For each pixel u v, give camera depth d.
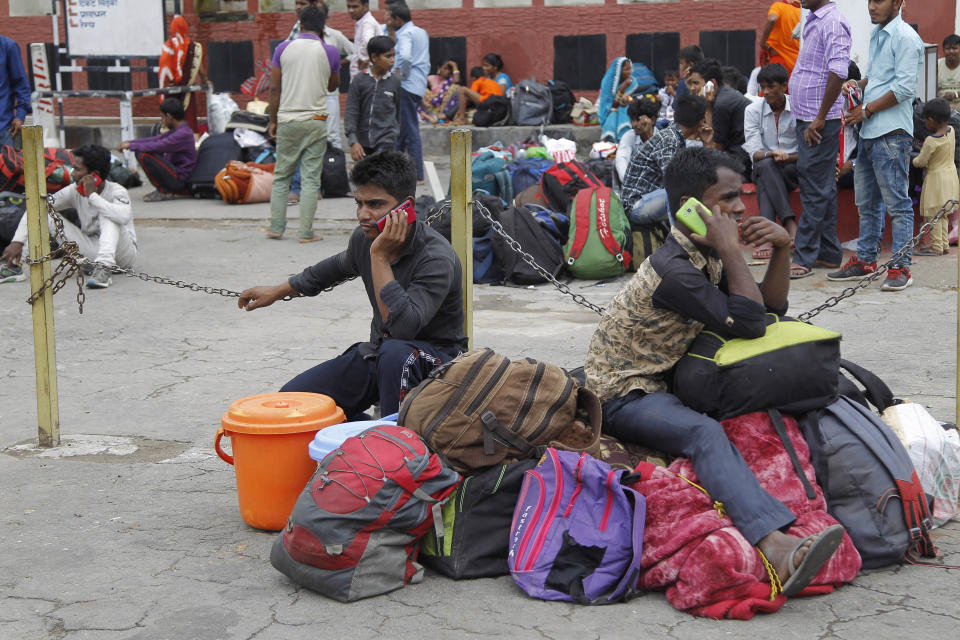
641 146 9.21
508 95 16.86
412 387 4.20
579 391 3.96
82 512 4.38
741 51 16.83
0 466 4.96
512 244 5.11
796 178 9.43
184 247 10.55
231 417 4.07
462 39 17.81
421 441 3.67
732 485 3.56
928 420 4.13
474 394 3.78
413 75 13.46
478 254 9.16
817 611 3.44
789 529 3.53
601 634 3.29
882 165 8.16
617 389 4.02
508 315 7.92
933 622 3.34
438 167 14.98
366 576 3.54
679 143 9.09
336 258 4.72
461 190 4.91
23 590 3.66
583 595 3.50
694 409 3.93
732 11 16.75
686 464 3.79
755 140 9.44
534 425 3.80
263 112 14.45
